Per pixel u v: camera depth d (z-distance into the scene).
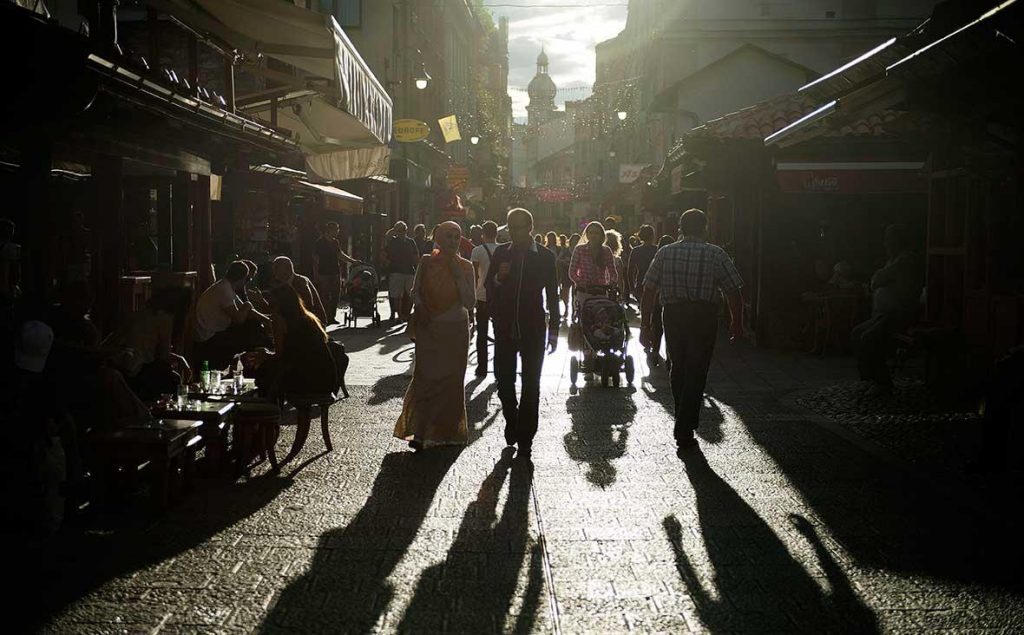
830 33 43.34
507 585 5.29
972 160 11.04
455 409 8.73
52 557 5.71
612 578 5.41
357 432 9.58
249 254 20.20
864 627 4.74
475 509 6.80
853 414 10.55
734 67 37.09
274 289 8.38
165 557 5.72
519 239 8.60
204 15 11.65
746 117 20.28
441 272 8.65
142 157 10.28
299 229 26.17
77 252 12.18
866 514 6.71
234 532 6.23
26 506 6.10
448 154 58.62
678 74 44.06
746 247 19.72
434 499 7.07
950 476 7.79
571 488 7.41
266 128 12.20
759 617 4.85
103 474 6.69
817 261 17.89
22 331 6.38
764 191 17.94
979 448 7.91
